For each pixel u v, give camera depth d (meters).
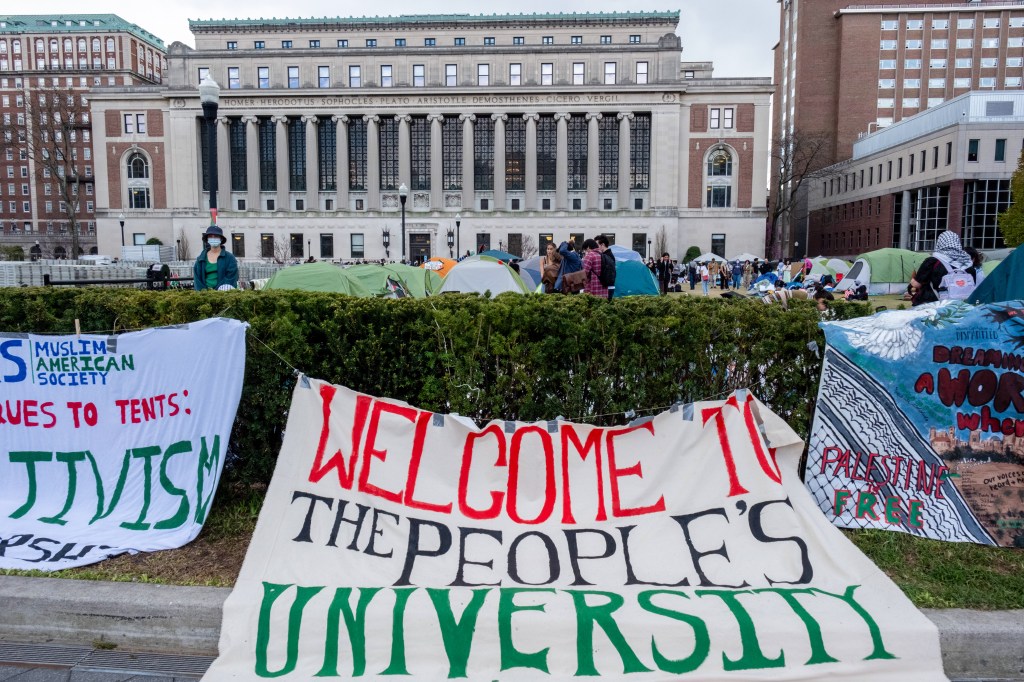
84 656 3.80
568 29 72.00
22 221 102.38
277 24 72.00
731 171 67.12
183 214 68.88
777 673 3.43
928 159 60.47
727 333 4.96
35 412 5.01
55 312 5.65
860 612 3.68
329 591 3.85
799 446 4.65
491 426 4.62
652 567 4.09
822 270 39.03
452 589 3.89
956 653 3.62
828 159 82.75
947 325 4.82
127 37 104.44
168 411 4.98
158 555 4.52
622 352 4.95
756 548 4.19
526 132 67.44
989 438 4.78
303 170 70.38
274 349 5.01
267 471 5.19
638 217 67.00
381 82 67.81
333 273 16.41
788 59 90.56
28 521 4.80
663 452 4.59
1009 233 43.62
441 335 4.96
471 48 66.94
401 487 4.49
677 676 3.43
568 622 3.58
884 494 4.80
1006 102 55.09
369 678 3.45
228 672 3.49
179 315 5.30
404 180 67.62
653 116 66.19
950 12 80.75
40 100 101.31
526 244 67.12
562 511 4.44
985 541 4.66
